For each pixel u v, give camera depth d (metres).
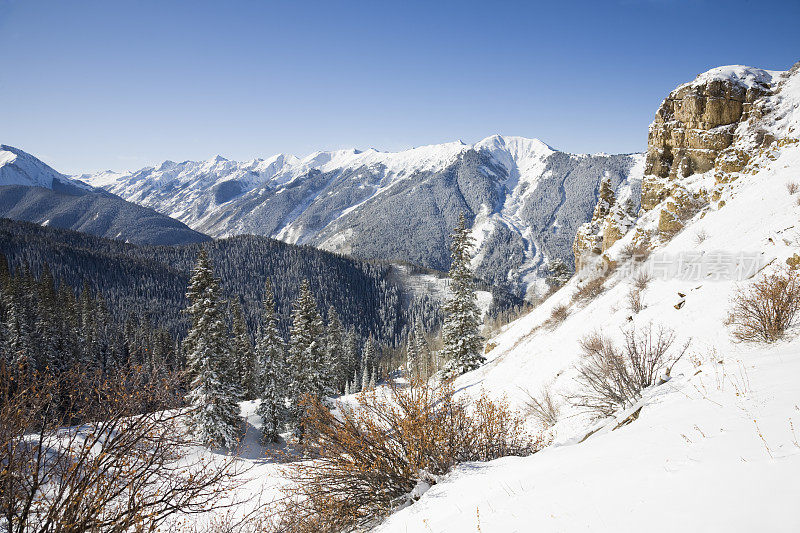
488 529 3.77
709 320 11.17
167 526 6.63
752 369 6.27
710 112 31.33
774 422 3.95
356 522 7.02
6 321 46.16
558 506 3.68
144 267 188.75
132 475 4.33
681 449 4.05
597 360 10.97
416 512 5.64
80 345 50.34
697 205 26.81
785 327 7.68
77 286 151.50
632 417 6.79
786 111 26.73
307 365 32.72
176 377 4.96
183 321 135.75
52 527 3.91
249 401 41.19
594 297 24.02
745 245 15.02
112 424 4.29
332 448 7.38
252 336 139.12
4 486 3.73
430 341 104.56
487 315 169.62
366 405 7.70
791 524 2.41
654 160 36.91
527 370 19.34
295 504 7.47
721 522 2.65
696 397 5.95
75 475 3.97
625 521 3.04
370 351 80.19
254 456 27.05
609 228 37.38
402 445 7.32
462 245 32.12
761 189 19.55
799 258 10.60
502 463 6.53
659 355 8.62
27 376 3.96
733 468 3.25
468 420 7.89
